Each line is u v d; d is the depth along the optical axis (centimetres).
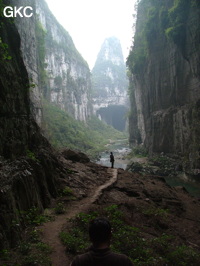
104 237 260
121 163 4828
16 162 898
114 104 17000
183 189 2094
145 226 1058
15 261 564
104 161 5191
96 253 256
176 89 3953
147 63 5009
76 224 842
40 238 714
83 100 13062
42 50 5672
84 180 1509
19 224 689
